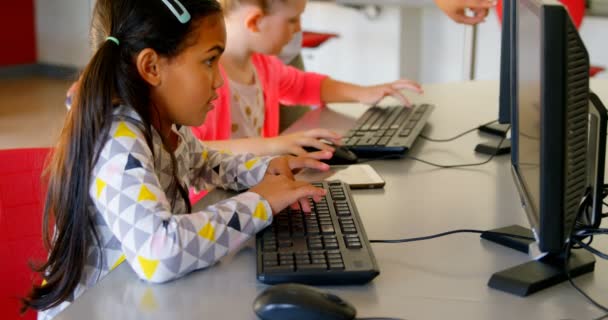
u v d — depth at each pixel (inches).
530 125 36.8
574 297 36.4
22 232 53.6
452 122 70.2
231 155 56.1
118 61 43.6
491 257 40.9
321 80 80.4
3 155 52.9
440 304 35.8
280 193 44.4
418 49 172.7
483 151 60.6
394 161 59.1
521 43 40.5
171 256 38.4
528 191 38.4
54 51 218.4
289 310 33.0
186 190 50.4
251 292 37.4
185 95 45.3
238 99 74.2
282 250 40.4
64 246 42.9
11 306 53.6
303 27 180.1
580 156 34.9
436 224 45.9
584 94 34.0
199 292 37.5
